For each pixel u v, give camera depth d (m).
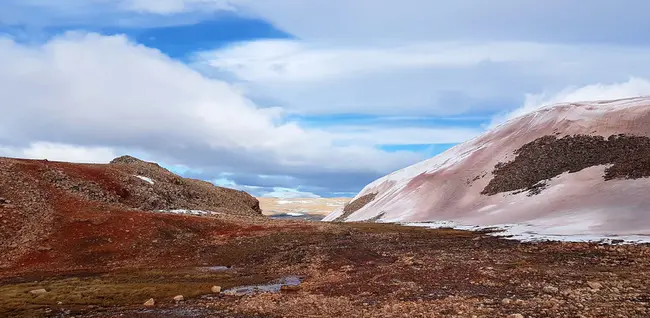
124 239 51.12
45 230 50.19
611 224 58.69
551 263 37.84
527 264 37.59
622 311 20.84
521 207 81.50
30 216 51.97
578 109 112.12
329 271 41.38
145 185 76.62
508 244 51.69
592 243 47.09
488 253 45.53
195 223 58.84
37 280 38.75
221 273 42.22
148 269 44.47
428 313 22.80
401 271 38.12
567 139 101.69
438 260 42.53
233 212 84.81
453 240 58.66
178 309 27.64
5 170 59.97
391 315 23.09
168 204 75.81
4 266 43.25
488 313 22.09
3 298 30.09
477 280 32.19
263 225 63.47
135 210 61.47
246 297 30.66
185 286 34.84
